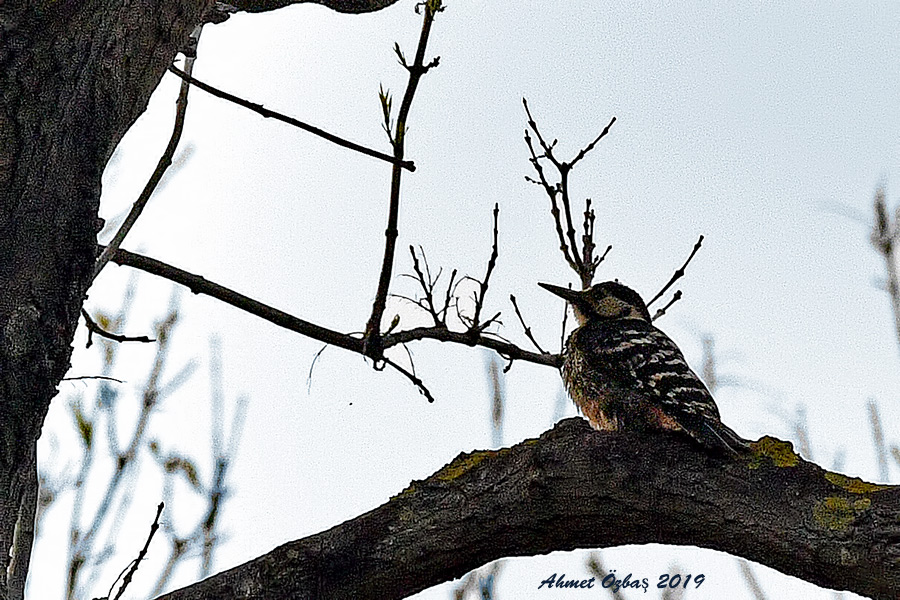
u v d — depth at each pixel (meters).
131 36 5.55
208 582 6.25
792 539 5.78
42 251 5.32
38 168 5.30
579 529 6.20
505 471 6.25
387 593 6.30
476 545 6.24
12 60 5.25
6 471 5.23
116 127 5.60
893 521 5.61
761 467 6.00
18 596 6.47
